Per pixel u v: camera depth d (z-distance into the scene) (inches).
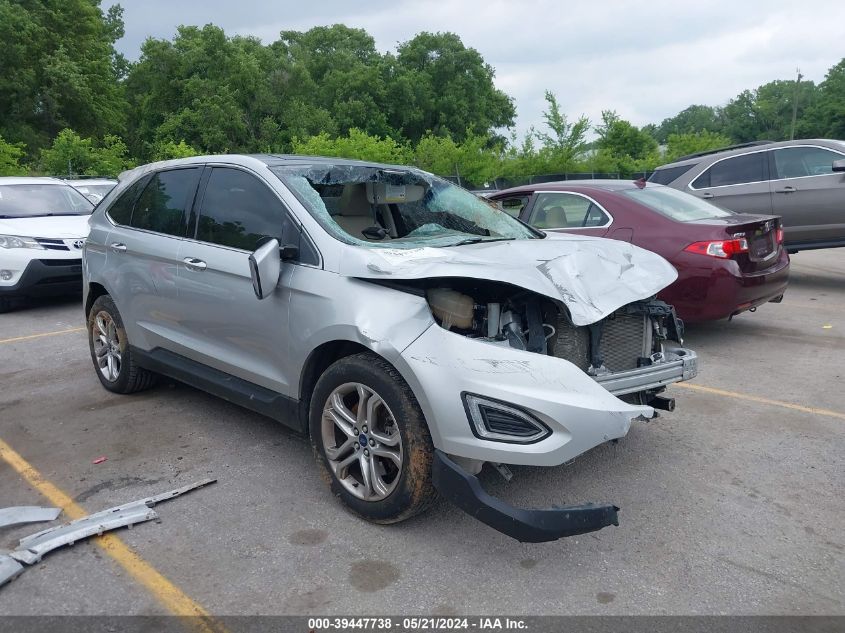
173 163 195.3
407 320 126.5
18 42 1647.4
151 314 191.3
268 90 1866.4
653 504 145.3
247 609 111.7
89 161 1046.4
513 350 123.0
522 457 117.2
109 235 207.6
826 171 375.6
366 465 135.4
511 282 124.9
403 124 2295.8
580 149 1159.6
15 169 1050.7
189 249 175.0
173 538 132.7
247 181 167.0
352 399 142.2
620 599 113.8
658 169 452.1
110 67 1959.9
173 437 183.2
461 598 114.1
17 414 202.5
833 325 304.8
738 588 116.5
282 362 150.7
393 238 176.9
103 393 220.7
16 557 123.4
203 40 1905.8
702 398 211.8
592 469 162.1
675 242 253.6
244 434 185.0
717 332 297.3
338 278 138.6
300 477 159.0
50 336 305.9
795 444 175.5
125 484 156.3
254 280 141.1
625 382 142.5
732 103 4010.8
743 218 267.7
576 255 144.3
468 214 191.2
